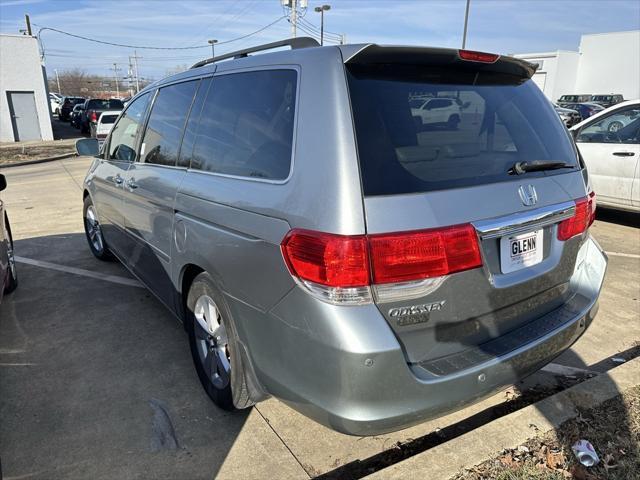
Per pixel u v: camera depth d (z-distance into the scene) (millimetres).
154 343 3719
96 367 3391
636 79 42406
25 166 15969
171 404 2992
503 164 2338
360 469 2508
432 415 2059
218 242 2512
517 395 3127
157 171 3346
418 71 2295
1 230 4152
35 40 24984
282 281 2096
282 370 2174
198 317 2988
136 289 4762
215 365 2889
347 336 1887
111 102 27141
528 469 2350
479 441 2506
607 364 3473
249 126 2514
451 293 2062
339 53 2141
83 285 4863
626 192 6785
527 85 2803
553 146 2678
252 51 2912
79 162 16875
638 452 2488
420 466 2340
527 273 2369
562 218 2508
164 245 3244
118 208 4207
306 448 2643
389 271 1915
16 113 25156
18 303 4438
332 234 1907
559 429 2615
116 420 2842
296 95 2244
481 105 2434
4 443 2650
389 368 1918
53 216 8047
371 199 1923
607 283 4910
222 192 2531
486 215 2143
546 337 2365
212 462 2531
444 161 2154
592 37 44500
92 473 2451
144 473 2453
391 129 2080
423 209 1985
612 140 6980
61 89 98688
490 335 2277
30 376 3279
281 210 2115
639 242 6328
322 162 2012
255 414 2912
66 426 2789
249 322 2346
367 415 1938
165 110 3502
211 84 2986
